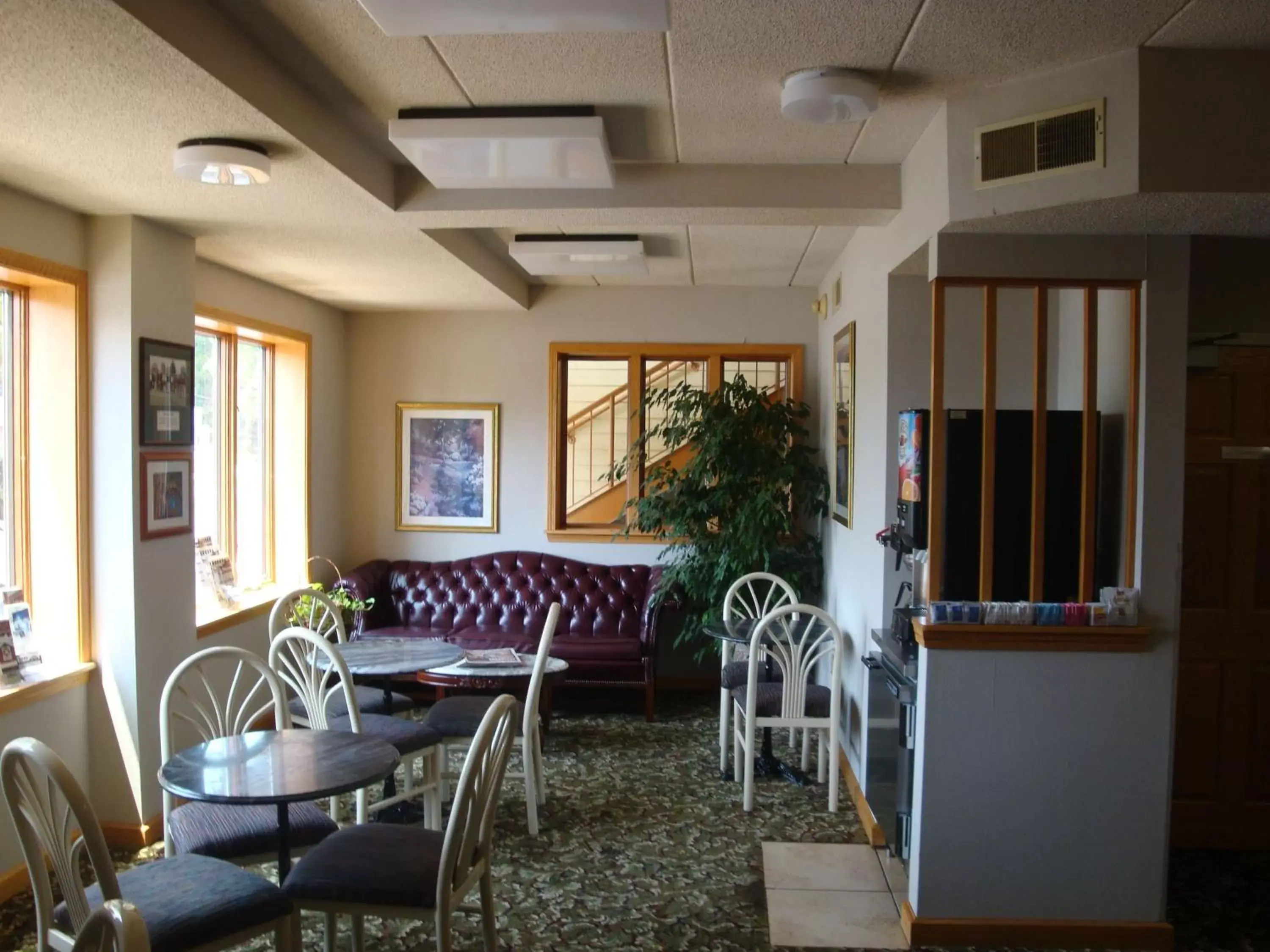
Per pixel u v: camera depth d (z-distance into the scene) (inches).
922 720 109.4
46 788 81.7
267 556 213.5
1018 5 80.3
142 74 83.1
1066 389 136.2
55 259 128.5
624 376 307.7
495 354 237.8
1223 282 134.6
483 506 239.1
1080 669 108.4
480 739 85.7
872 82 96.2
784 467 196.5
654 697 217.9
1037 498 109.3
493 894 118.5
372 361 241.6
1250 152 90.0
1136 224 103.1
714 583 197.5
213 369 191.0
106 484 135.2
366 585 221.0
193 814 104.5
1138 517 109.0
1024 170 97.3
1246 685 135.9
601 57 92.7
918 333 140.7
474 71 96.7
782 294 229.6
